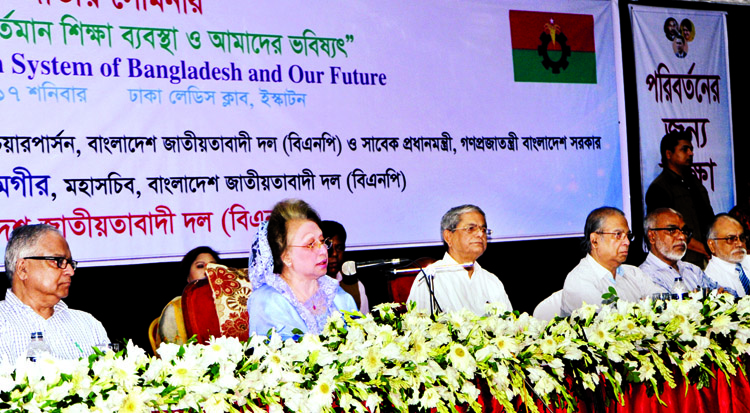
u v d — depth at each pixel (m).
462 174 4.95
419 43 4.88
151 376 2.06
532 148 5.14
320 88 4.62
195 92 4.34
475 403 2.36
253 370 2.17
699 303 3.00
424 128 4.87
